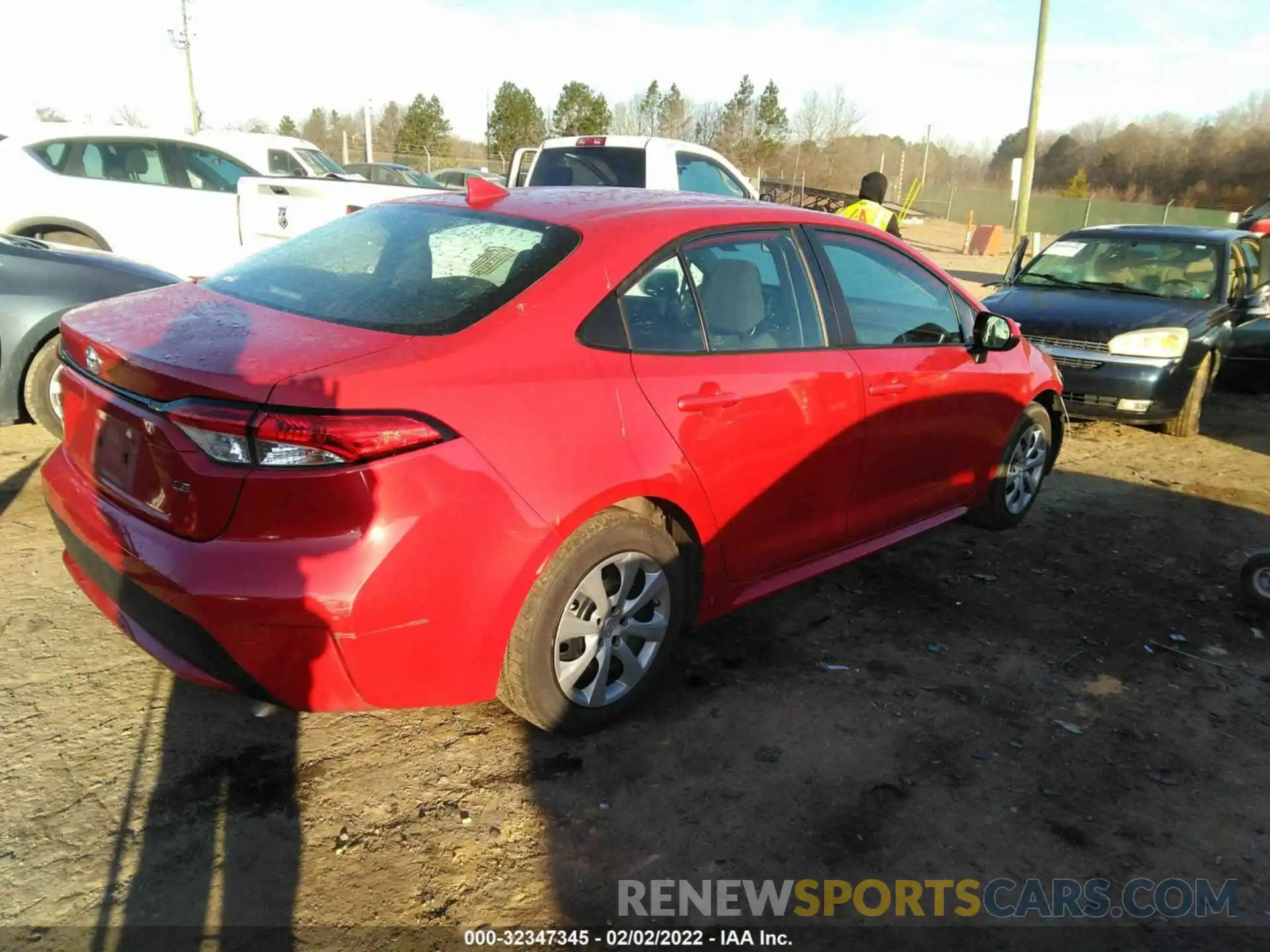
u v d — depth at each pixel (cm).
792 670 367
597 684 309
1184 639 411
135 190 861
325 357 255
